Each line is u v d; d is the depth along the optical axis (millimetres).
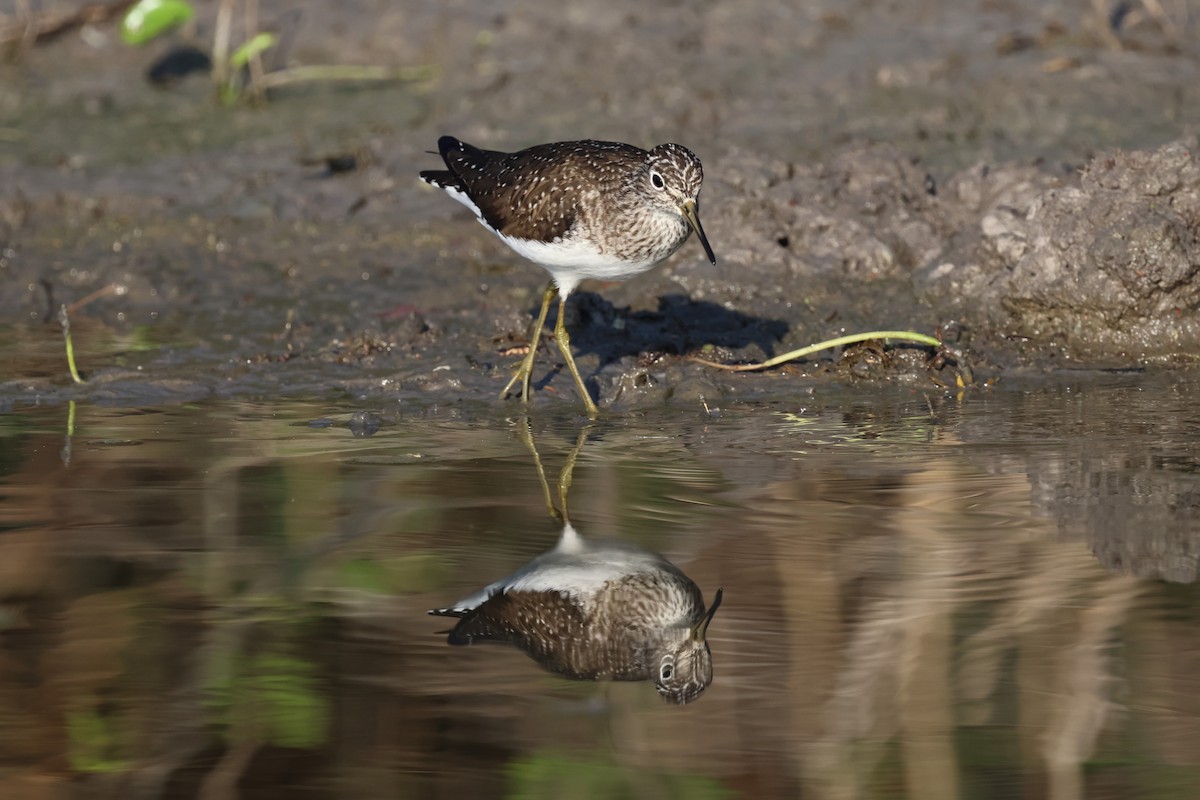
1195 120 18281
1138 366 13258
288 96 21766
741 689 7062
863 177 16453
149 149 19750
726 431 11469
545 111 19969
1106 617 7664
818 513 9359
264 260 16484
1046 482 9914
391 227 17109
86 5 24250
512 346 13742
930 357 13133
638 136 18781
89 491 9953
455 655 7480
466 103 20594
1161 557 8461
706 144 18375
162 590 8242
